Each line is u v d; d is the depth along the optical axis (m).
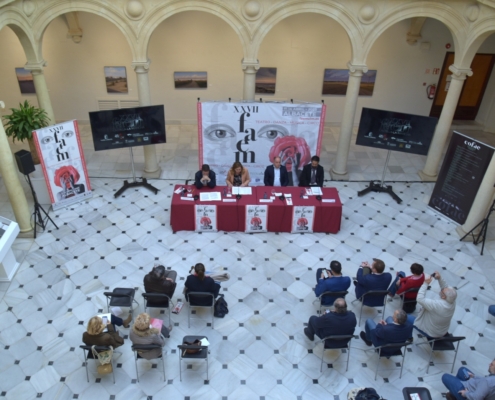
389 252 9.40
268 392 6.57
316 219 9.58
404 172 12.51
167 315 7.73
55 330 7.42
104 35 13.25
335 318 6.46
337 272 7.30
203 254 9.11
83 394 6.47
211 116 10.58
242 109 10.48
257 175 11.45
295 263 8.98
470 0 9.66
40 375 6.71
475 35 9.75
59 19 12.89
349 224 10.20
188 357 6.44
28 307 7.82
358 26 9.94
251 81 10.67
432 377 6.87
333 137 14.38
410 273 8.88
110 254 9.05
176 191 9.65
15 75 13.65
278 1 9.64
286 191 9.73
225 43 13.57
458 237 9.95
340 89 14.45
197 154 13.13
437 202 10.66
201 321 7.64
